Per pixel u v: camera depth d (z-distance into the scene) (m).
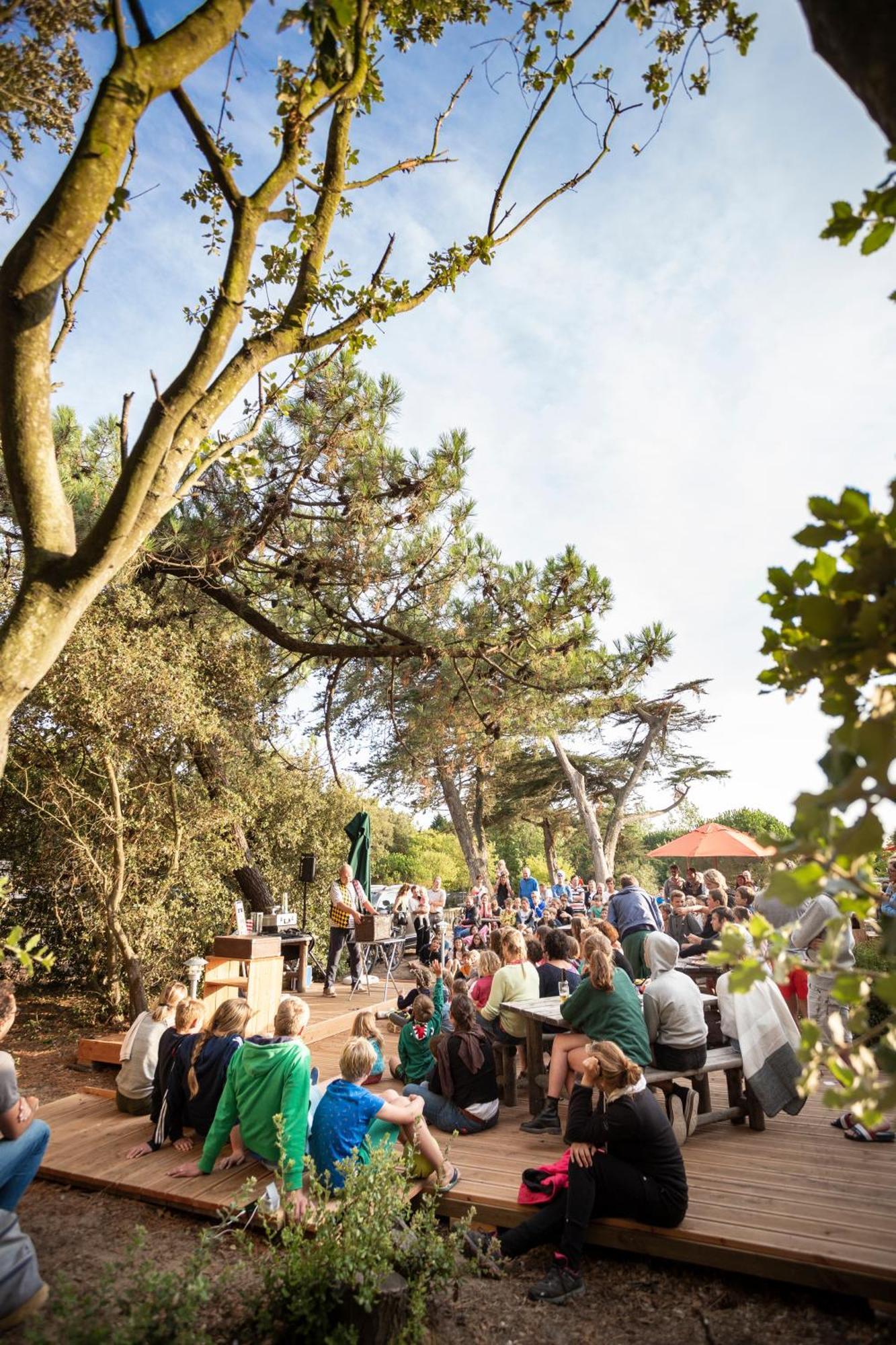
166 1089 4.88
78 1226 3.96
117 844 8.05
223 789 9.95
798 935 5.81
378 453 7.98
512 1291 3.50
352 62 3.57
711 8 3.86
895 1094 1.04
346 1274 2.78
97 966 8.60
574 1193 3.53
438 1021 5.99
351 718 14.97
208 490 8.36
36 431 3.01
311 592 8.43
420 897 12.72
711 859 27.72
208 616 10.11
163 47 2.93
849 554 1.19
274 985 7.05
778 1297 3.35
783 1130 4.84
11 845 9.33
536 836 36.38
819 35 1.11
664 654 9.05
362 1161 3.46
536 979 5.65
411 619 8.77
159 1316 2.54
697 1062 4.50
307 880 9.94
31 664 2.94
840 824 1.02
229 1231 3.86
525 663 7.96
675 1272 3.60
